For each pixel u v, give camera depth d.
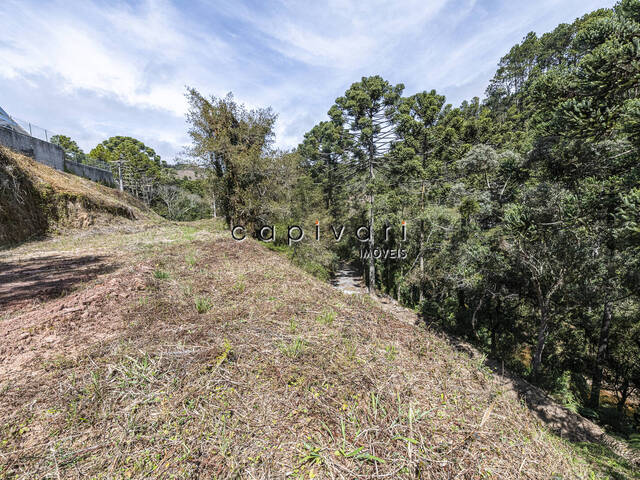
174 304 3.76
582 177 7.46
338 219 25.08
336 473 1.47
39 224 10.73
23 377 2.12
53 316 3.19
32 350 2.53
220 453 1.54
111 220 14.38
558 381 9.06
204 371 2.24
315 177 30.72
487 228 13.95
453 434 1.88
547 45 31.97
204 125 14.73
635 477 3.01
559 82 6.48
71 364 2.30
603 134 6.09
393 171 19.64
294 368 2.39
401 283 18.48
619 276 7.79
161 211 34.91
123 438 1.59
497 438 1.94
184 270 5.53
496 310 13.29
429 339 3.71
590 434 6.23
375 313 4.34
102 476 1.37
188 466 1.45
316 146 33.03
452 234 14.54
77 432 1.62
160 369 2.23
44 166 14.79
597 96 5.75
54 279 4.92
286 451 1.60
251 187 15.86
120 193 21.03
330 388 2.17
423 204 18.31
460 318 14.03
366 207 19.70
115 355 2.43
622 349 10.12
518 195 10.63
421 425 1.89
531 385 8.34
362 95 18.59
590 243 7.67
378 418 1.89
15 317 3.23
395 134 19.70
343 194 28.25
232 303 3.99
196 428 1.70
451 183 17.91
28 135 16.00
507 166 9.10
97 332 2.91
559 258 8.26
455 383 2.62
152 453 1.51
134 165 35.03
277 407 1.92
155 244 8.96
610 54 5.04
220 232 13.87
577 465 2.03
